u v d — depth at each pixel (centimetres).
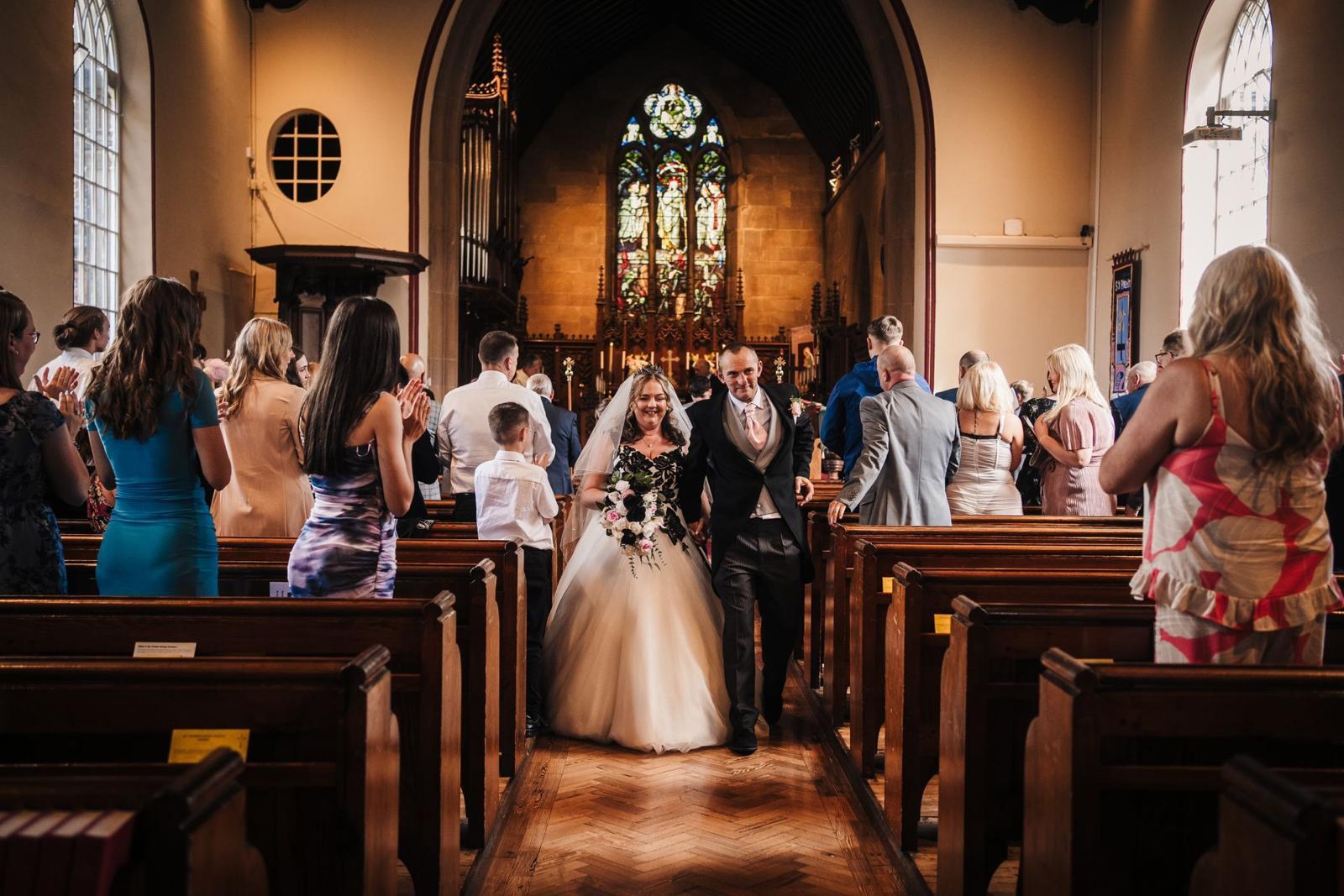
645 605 513
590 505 528
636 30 2262
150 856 151
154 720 234
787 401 519
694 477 528
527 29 1842
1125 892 233
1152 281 1180
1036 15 1367
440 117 1391
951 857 322
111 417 340
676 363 2227
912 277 1370
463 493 595
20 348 355
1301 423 247
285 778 229
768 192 2355
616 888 351
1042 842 243
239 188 1341
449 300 1399
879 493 534
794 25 1905
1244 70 1030
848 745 505
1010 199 1370
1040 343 1368
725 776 466
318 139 1382
